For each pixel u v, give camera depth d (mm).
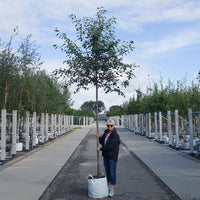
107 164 5383
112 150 5242
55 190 5758
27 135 12805
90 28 6277
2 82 10938
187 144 12883
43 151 12758
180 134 18031
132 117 32688
